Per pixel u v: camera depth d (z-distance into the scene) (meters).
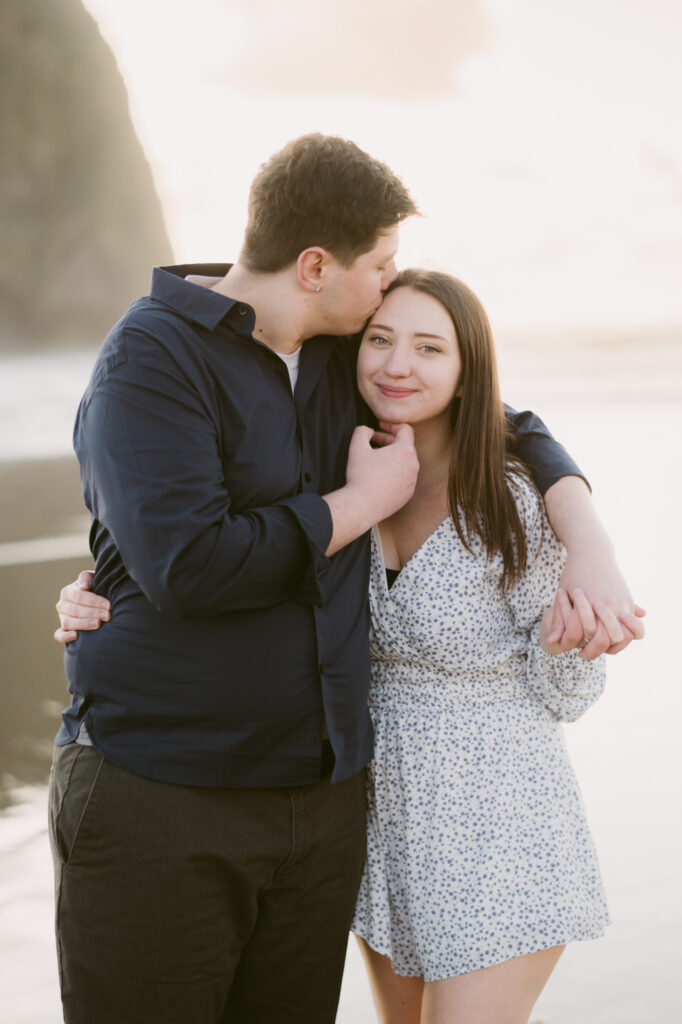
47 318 29.73
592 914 2.09
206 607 1.79
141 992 1.90
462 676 2.11
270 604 1.88
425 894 2.07
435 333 2.02
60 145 30.30
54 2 30.33
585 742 4.31
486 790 2.08
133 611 1.90
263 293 1.96
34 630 5.90
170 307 1.91
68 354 29.89
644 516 8.62
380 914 2.14
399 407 2.06
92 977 1.91
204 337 1.89
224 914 1.94
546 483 2.10
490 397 2.06
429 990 2.06
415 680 2.13
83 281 30.61
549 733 2.18
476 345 2.04
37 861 3.33
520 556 2.05
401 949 2.16
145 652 1.88
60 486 10.59
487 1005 2.00
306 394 2.01
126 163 32.09
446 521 2.10
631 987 2.69
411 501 2.18
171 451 1.79
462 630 2.06
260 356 1.94
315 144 1.91
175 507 1.76
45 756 4.18
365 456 2.01
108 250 31.25
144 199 32.72
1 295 28.95
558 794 2.13
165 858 1.87
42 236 29.91
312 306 1.96
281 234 1.91
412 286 2.06
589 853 2.16
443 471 2.17
